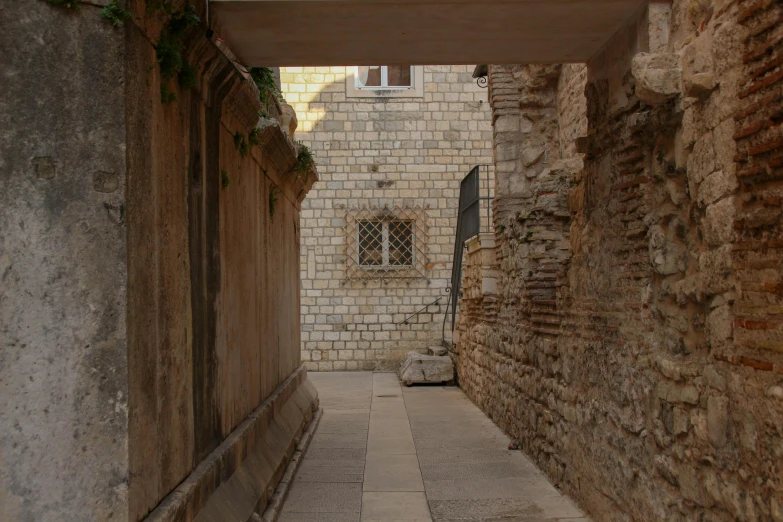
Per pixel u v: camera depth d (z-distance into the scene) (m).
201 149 4.11
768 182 2.99
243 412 5.49
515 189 10.11
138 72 3.03
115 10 2.86
